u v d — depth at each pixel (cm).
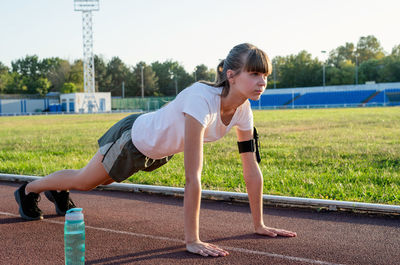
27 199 440
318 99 6191
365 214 454
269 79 10356
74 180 393
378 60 8600
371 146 985
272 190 547
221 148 1034
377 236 382
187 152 316
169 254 338
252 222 432
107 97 6588
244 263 318
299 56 9238
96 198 554
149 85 10012
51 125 2619
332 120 2266
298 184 579
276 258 328
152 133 337
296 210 477
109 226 423
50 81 10044
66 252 291
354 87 6012
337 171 675
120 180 363
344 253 339
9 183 667
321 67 9012
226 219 445
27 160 902
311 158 820
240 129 363
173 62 11150
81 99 6381
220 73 323
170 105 332
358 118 2386
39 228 417
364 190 528
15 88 9600
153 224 429
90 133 1742
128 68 10169
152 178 645
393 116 2473
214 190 558
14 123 3067
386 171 651
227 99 321
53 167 777
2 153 1038
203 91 316
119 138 352
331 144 1063
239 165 763
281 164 764
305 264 316
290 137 1310
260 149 982
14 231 407
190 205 326
